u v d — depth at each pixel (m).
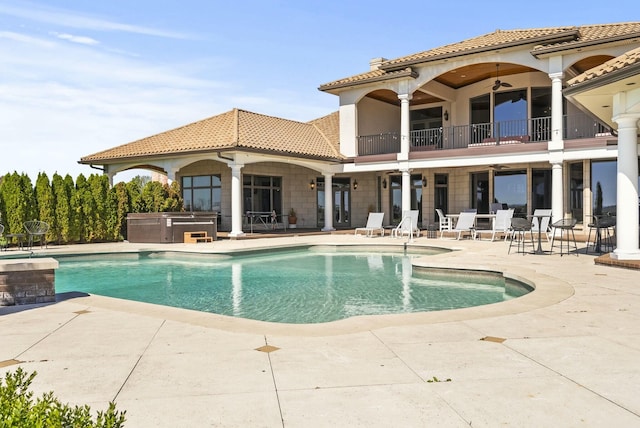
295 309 7.25
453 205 21.42
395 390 3.18
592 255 11.23
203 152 17.67
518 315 5.33
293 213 23.20
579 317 5.21
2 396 1.82
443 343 4.28
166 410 2.91
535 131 19.11
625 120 8.97
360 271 11.12
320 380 3.39
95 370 3.67
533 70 18.97
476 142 20.67
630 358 3.80
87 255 13.68
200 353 4.09
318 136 23.02
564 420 2.71
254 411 2.88
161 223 16.53
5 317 5.67
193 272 11.20
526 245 14.08
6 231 15.74
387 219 23.14
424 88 19.56
